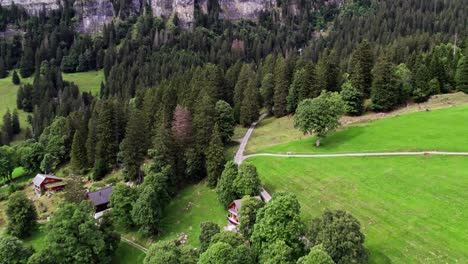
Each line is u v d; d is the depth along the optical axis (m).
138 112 109.69
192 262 59.66
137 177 104.44
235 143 114.75
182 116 102.19
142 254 78.56
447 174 74.50
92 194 94.81
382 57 116.31
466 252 55.62
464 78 120.62
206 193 92.62
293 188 81.81
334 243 52.41
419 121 103.12
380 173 79.75
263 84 141.75
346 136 102.00
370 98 120.75
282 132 117.81
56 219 74.19
